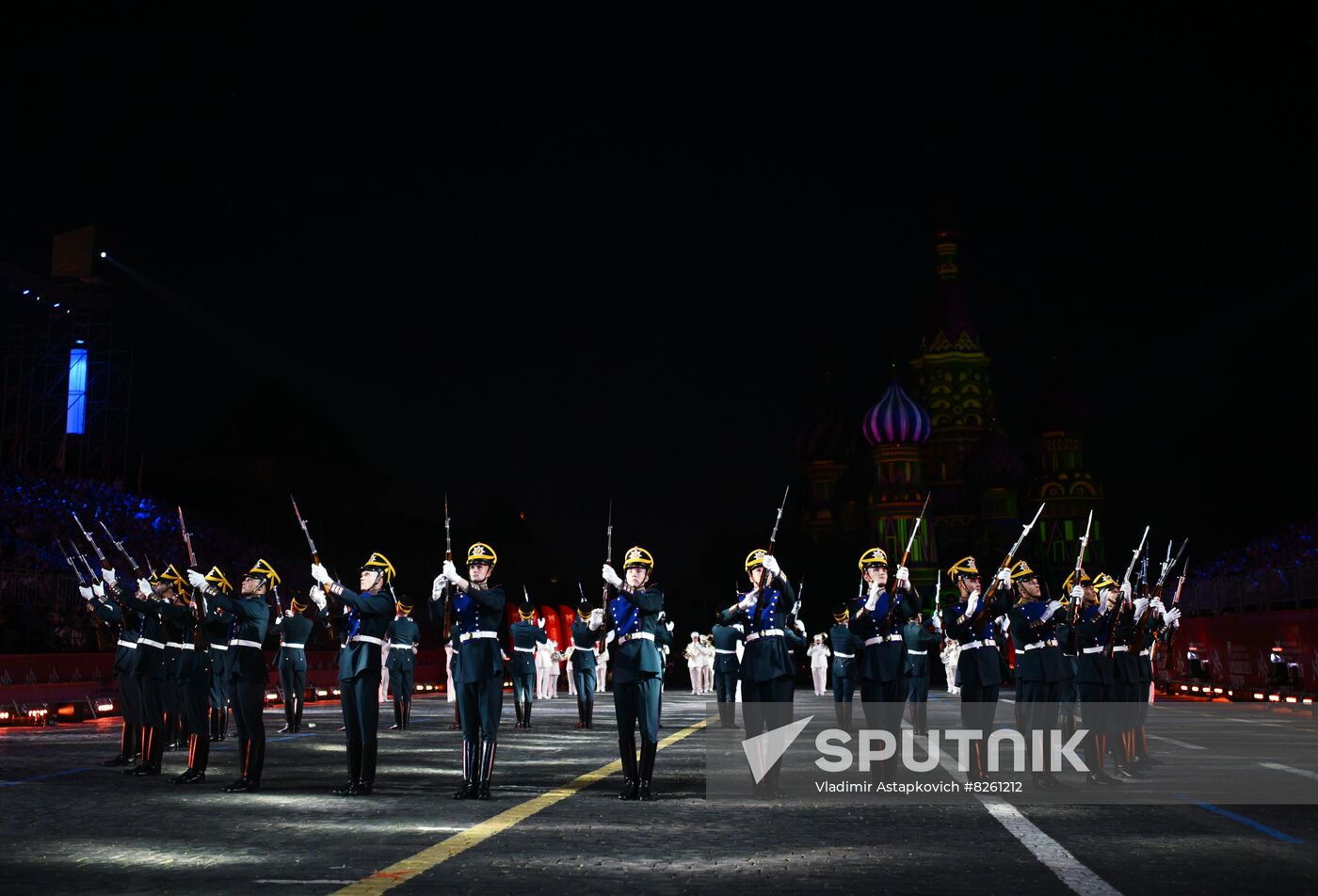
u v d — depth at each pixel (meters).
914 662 20.45
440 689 45.19
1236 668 39.66
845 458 129.75
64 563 34.31
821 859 8.51
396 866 8.22
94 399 46.03
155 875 7.91
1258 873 8.03
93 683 30.81
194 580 12.97
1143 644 14.66
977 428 129.88
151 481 54.03
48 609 32.22
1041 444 123.12
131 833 9.66
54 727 24.02
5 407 45.31
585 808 11.18
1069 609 13.94
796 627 18.94
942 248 135.75
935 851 8.86
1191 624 43.84
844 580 90.88
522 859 8.48
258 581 12.80
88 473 45.78
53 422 45.72
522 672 23.95
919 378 133.50
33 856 8.65
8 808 11.13
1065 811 10.99
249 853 8.75
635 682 11.89
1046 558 120.12
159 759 14.26
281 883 7.66
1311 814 10.84
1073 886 7.61
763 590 12.45
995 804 11.48
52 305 46.12
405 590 67.38
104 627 19.38
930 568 112.94
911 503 114.44
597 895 7.30
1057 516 120.94
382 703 33.28
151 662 14.24
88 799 11.82
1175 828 9.98
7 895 7.29
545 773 14.47
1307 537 42.59
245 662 12.59
